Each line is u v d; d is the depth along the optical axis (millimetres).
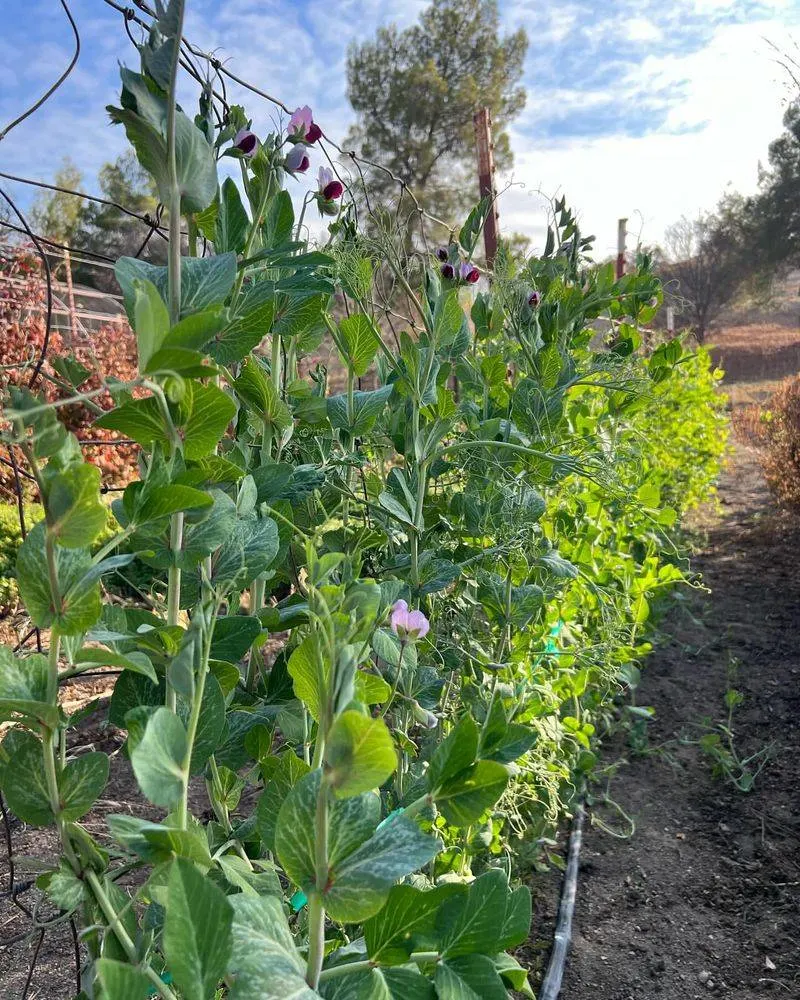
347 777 750
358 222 1956
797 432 7371
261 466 1395
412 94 26531
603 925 2432
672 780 3301
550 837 2764
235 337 1151
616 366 2846
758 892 2578
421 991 864
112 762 3074
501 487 2107
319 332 1720
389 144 26875
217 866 1111
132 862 1056
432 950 923
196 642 931
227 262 1017
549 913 2465
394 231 2020
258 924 842
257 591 1463
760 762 3400
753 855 2775
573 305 2730
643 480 3982
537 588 2102
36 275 7066
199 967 698
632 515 3898
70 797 897
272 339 1547
